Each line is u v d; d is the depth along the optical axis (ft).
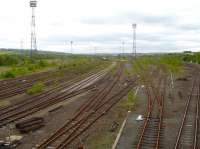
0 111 90.74
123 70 250.98
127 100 110.83
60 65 283.18
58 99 112.88
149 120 83.10
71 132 69.56
